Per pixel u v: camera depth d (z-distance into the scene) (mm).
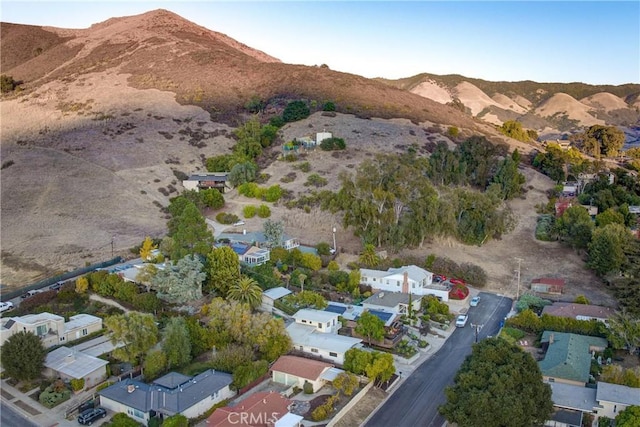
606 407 48719
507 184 114000
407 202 90312
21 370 53406
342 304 73125
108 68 190000
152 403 48656
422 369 59625
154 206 111125
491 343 49438
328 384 55438
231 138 143500
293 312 68875
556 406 49625
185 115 153625
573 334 64438
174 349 56125
